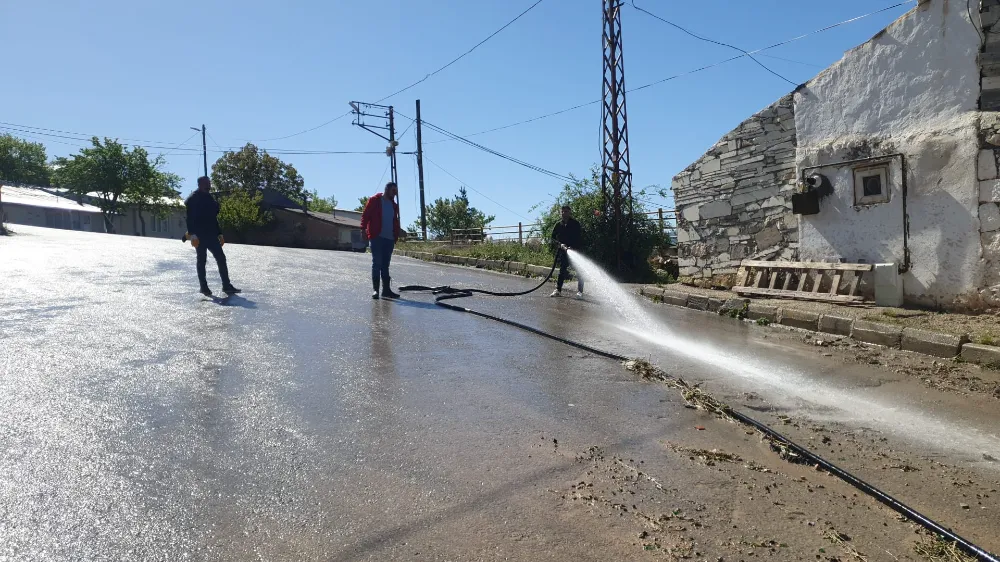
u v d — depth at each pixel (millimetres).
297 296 9258
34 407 4012
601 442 3982
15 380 4516
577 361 6125
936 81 8484
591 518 3000
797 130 10391
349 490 3150
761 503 3258
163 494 3008
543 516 2994
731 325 8938
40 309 7109
